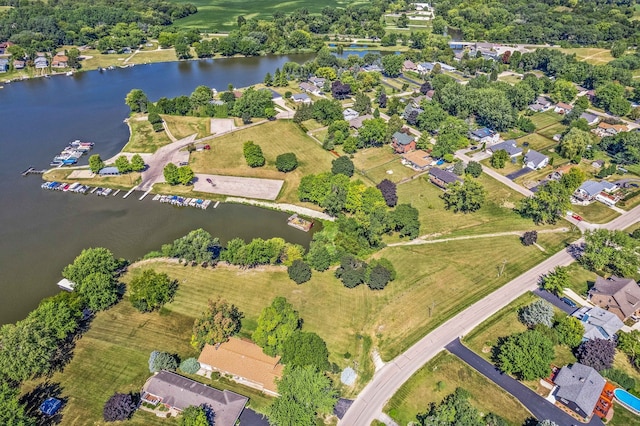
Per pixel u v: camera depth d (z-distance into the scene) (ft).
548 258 450.30
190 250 433.07
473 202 512.63
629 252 424.05
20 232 495.41
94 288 375.45
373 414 307.17
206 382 327.06
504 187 574.15
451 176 570.46
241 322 373.40
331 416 305.94
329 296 402.93
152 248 473.26
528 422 297.94
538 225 503.20
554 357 325.21
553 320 365.81
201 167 617.62
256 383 322.14
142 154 651.66
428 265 440.45
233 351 338.13
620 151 636.48
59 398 312.09
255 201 552.82
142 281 381.40
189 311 384.47
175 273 427.74
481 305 392.27
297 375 306.55
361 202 501.56
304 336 331.57
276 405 294.66
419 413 307.17
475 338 359.66
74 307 358.23
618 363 336.29
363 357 348.38
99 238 488.85
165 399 307.99
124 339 357.20
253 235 495.82
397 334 366.22
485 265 441.27
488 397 314.55
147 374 330.75
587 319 366.22
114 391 317.83
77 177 594.65
